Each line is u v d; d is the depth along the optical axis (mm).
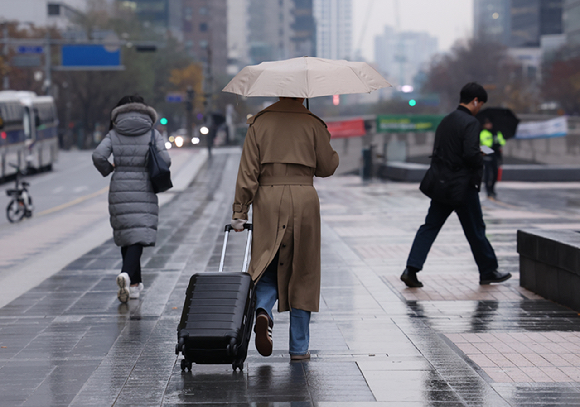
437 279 14594
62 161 85875
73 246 20516
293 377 8234
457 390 7699
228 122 122875
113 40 80062
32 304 12570
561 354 9078
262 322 8133
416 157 78125
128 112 12805
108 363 8891
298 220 8594
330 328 10570
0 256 19516
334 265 16391
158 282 14594
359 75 8523
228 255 18328
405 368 8531
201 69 181500
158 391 7785
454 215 27078
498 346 9484
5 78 109375
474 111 13734
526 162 77750
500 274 14008
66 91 141500
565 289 11953
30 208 31078
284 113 8680
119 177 12812
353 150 77625
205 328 7926
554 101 160375
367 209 31250
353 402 7359
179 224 26375
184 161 74312
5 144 57844
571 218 26484
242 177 8586
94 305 12461
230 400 7473
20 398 7586
